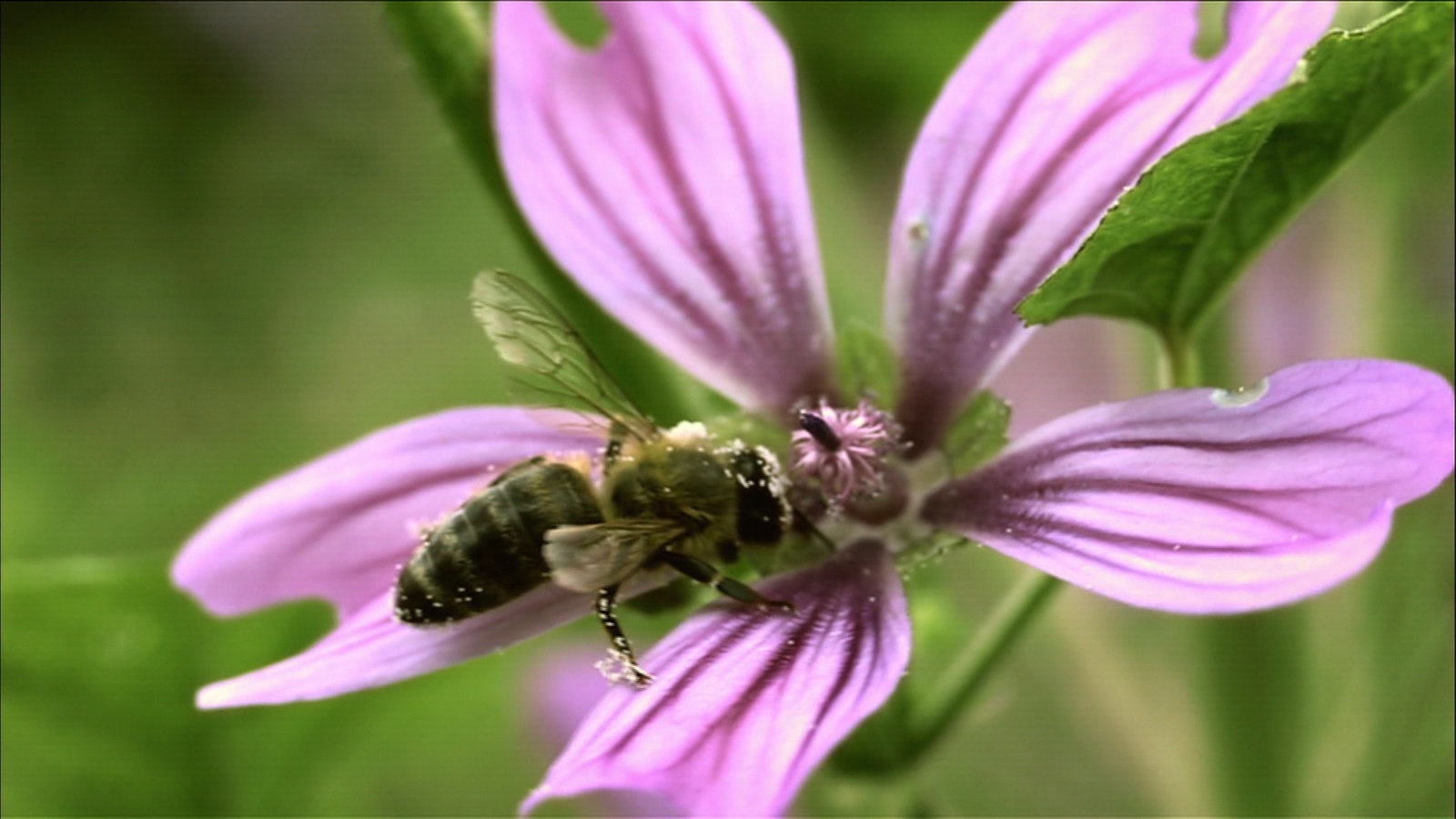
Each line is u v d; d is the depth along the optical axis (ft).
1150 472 0.36
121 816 0.43
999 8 0.44
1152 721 0.47
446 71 0.39
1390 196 0.44
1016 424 0.50
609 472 0.38
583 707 0.50
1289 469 0.35
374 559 0.39
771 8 0.45
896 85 0.45
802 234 0.39
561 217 0.39
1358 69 0.36
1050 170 0.38
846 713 0.34
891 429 0.39
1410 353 0.45
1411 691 0.43
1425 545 0.43
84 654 0.43
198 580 0.38
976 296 0.39
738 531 0.38
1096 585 0.35
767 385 0.39
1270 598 0.33
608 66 0.39
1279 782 0.42
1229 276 0.38
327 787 0.44
